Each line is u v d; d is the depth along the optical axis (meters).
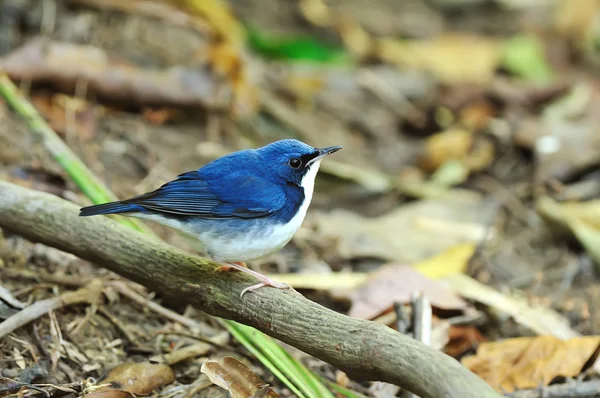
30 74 12.69
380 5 20.00
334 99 16.09
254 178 8.20
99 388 7.91
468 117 15.95
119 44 14.11
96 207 7.82
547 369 9.01
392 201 13.62
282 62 16.81
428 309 9.14
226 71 14.01
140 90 13.34
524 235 12.84
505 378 8.99
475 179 14.39
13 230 9.07
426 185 14.05
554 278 11.84
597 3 20.05
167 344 8.96
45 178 10.96
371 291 9.88
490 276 11.73
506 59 18.11
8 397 7.55
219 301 7.96
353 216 12.72
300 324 7.42
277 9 18.41
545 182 13.90
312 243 11.79
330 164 13.70
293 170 8.34
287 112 15.09
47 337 8.55
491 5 20.41
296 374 8.19
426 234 12.27
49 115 12.61
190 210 8.06
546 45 19.33
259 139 14.19
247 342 8.54
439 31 19.38
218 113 13.95
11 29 13.34
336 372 9.14
